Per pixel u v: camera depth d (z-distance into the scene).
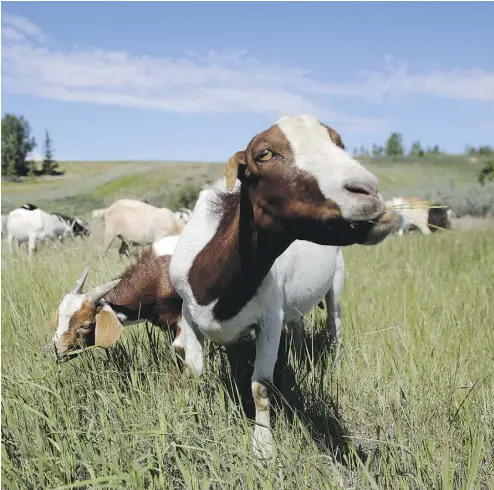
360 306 6.02
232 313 3.54
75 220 17.80
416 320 5.44
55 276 7.04
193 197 30.67
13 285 6.54
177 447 3.29
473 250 11.02
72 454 3.24
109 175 65.81
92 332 4.85
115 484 2.76
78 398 3.93
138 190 50.41
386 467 3.28
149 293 5.36
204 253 3.53
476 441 3.33
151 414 3.71
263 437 3.50
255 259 3.27
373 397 4.05
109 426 3.39
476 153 56.84
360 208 2.40
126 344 5.10
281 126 2.81
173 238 5.64
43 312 5.66
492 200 28.64
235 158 2.94
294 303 4.42
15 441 3.32
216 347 4.66
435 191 32.38
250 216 3.16
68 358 4.86
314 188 2.58
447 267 9.27
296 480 3.13
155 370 4.36
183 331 3.96
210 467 3.09
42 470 3.05
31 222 15.72
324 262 4.68
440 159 56.12
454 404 3.92
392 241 12.79
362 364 4.66
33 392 3.91
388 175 50.72
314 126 2.80
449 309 5.93
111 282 4.94
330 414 3.92
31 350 4.73
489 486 3.20
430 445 3.29
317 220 2.60
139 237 13.05
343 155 2.61
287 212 2.75
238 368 4.62
